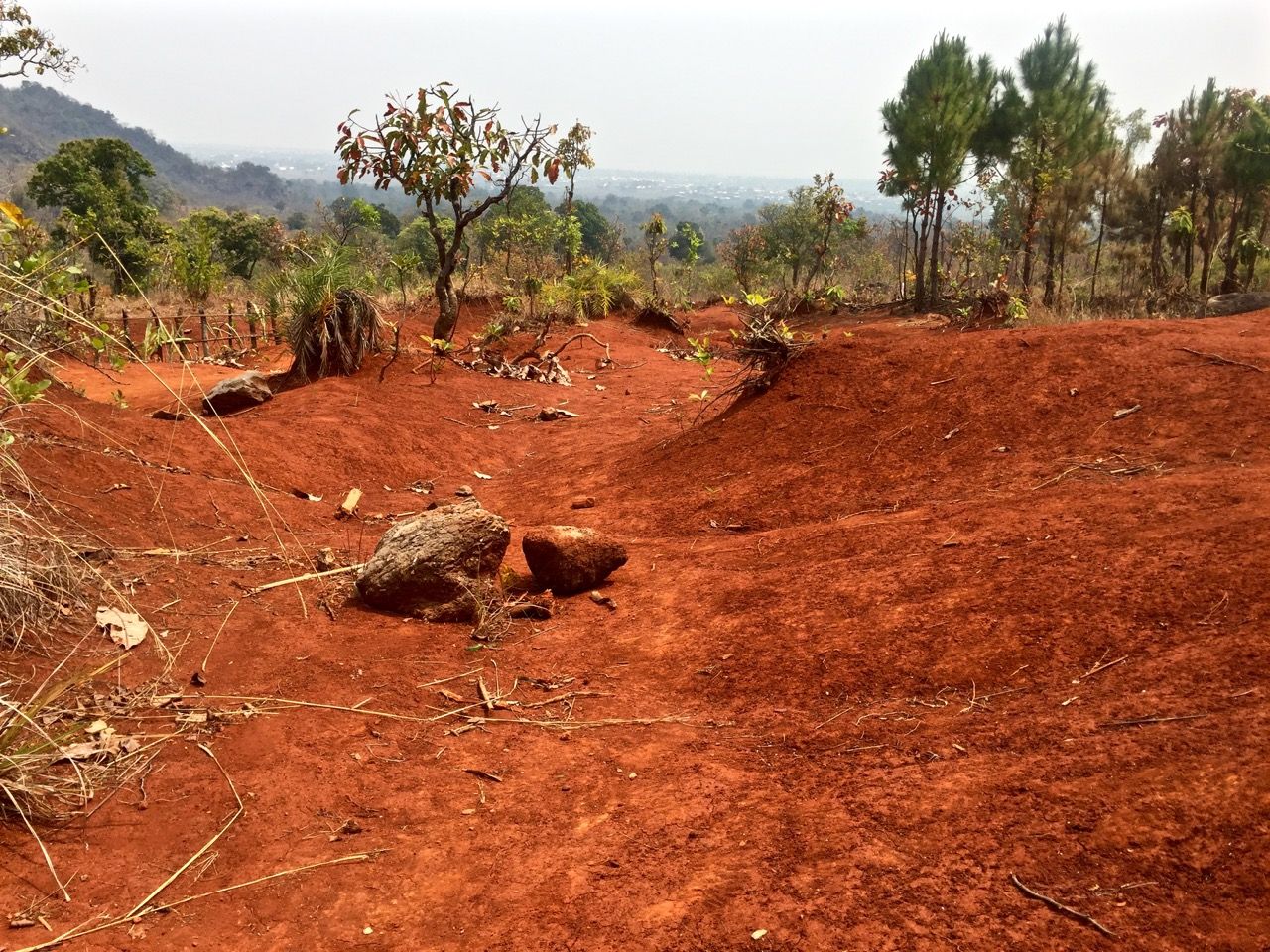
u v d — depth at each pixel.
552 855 2.67
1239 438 4.87
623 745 3.39
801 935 2.10
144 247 39.62
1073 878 2.07
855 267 42.56
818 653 3.77
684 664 4.00
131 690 3.52
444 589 4.71
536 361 15.26
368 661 4.10
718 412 9.74
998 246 27.56
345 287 11.92
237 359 15.68
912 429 6.43
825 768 2.97
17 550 3.87
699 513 6.32
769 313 8.67
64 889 2.44
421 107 12.79
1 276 4.24
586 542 5.11
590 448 9.29
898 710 3.24
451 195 13.39
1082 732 2.69
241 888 2.53
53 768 2.93
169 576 4.61
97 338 5.25
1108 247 31.70
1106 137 25.06
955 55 23.89
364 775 3.16
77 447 5.77
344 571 5.26
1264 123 22.28
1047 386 6.27
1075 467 5.14
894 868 2.28
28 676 3.36
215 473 6.80
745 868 2.44
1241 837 2.03
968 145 24.50
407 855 2.72
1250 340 6.30
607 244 61.91
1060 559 3.89
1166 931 1.85
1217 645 2.92
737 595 4.56
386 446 8.68
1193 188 24.33
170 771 3.06
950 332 18.12
